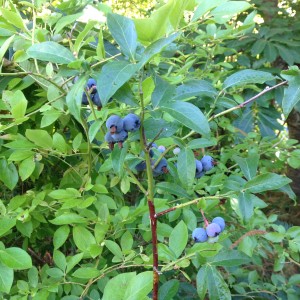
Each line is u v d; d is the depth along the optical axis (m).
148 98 0.28
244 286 0.57
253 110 0.85
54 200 0.42
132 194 0.55
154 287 0.29
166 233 0.38
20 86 0.40
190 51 0.72
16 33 0.37
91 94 0.28
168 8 0.23
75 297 0.36
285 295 0.59
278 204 1.20
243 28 0.54
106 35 0.47
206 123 0.24
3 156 0.39
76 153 0.39
